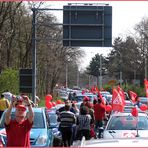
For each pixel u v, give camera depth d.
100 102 45.03
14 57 103.56
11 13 87.56
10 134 19.17
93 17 52.00
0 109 45.62
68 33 52.22
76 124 35.16
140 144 10.45
